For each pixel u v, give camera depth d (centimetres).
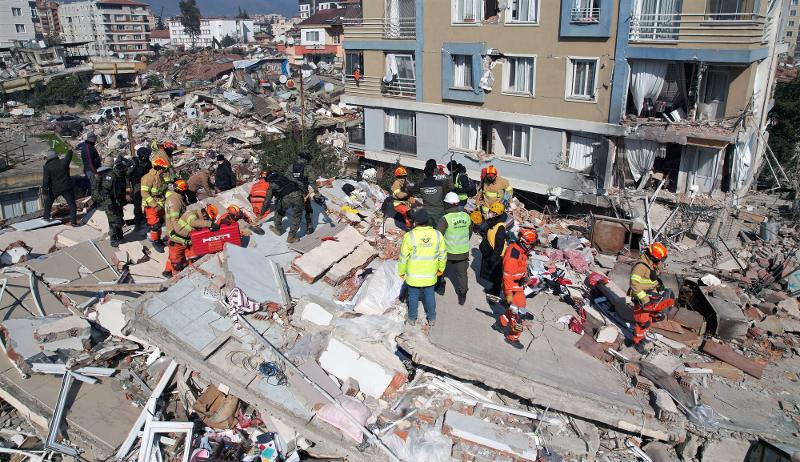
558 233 1540
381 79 2928
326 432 804
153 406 922
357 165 3247
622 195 2203
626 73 2119
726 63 1916
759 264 1421
